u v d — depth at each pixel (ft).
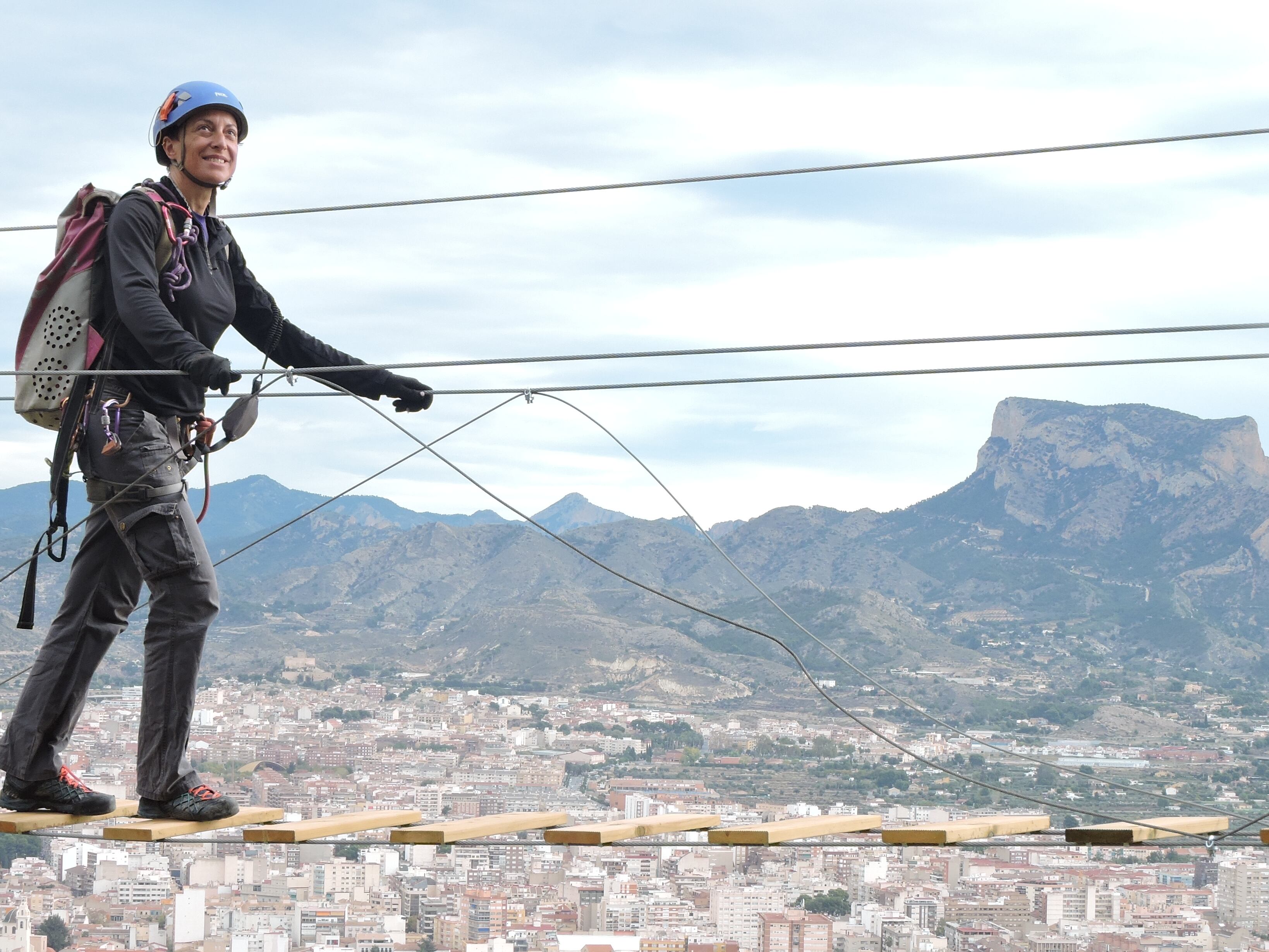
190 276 14.73
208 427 15.08
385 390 17.20
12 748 14.98
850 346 16.93
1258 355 16.44
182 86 14.83
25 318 14.55
